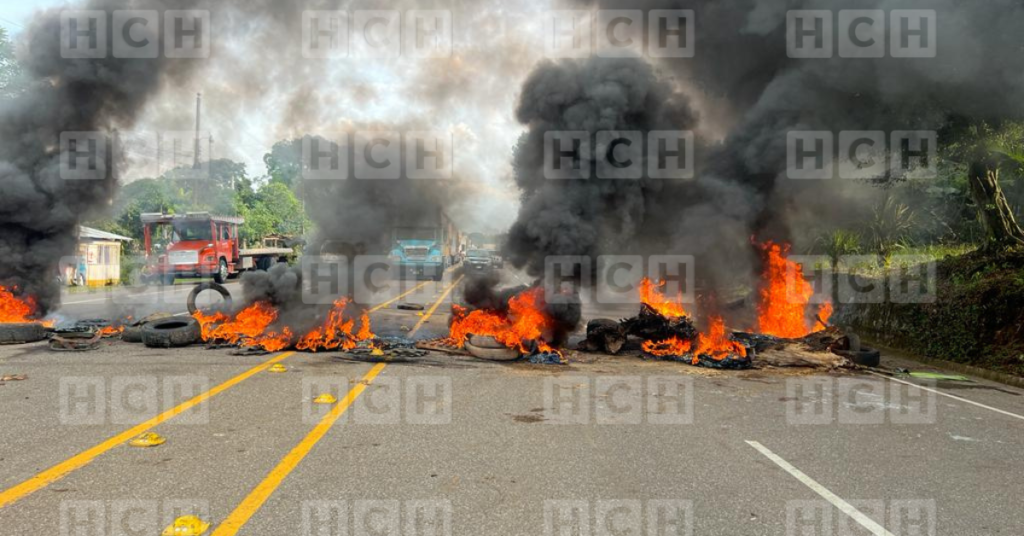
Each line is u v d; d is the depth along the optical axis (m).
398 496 3.86
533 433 5.37
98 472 4.12
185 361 8.32
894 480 4.46
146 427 5.20
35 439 4.78
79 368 7.64
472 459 4.62
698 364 9.32
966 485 4.39
